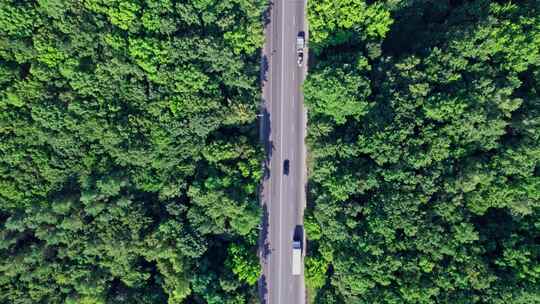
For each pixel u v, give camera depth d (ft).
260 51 326.65
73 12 277.64
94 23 282.56
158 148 302.86
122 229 303.27
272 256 328.70
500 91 261.85
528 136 263.49
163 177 310.24
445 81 275.39
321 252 298.15
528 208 255.91
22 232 297.33
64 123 287.69
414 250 270.26
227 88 313.12
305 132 330.54
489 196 263.29
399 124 277.85
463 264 258.78
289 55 328.49
